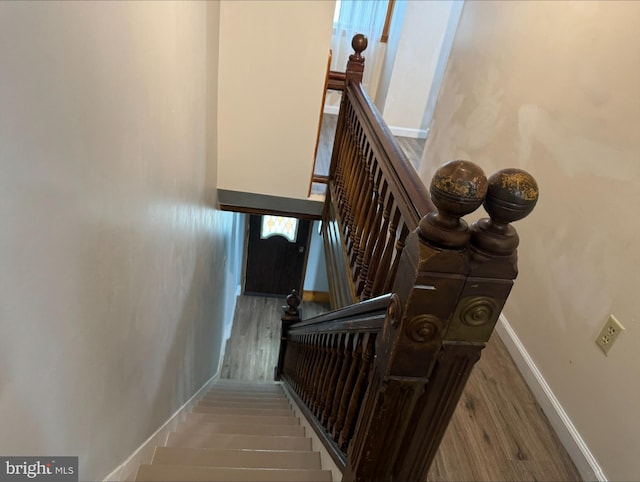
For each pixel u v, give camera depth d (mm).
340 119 2900
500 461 1695
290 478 1542
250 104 2928
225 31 2645
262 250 5797
